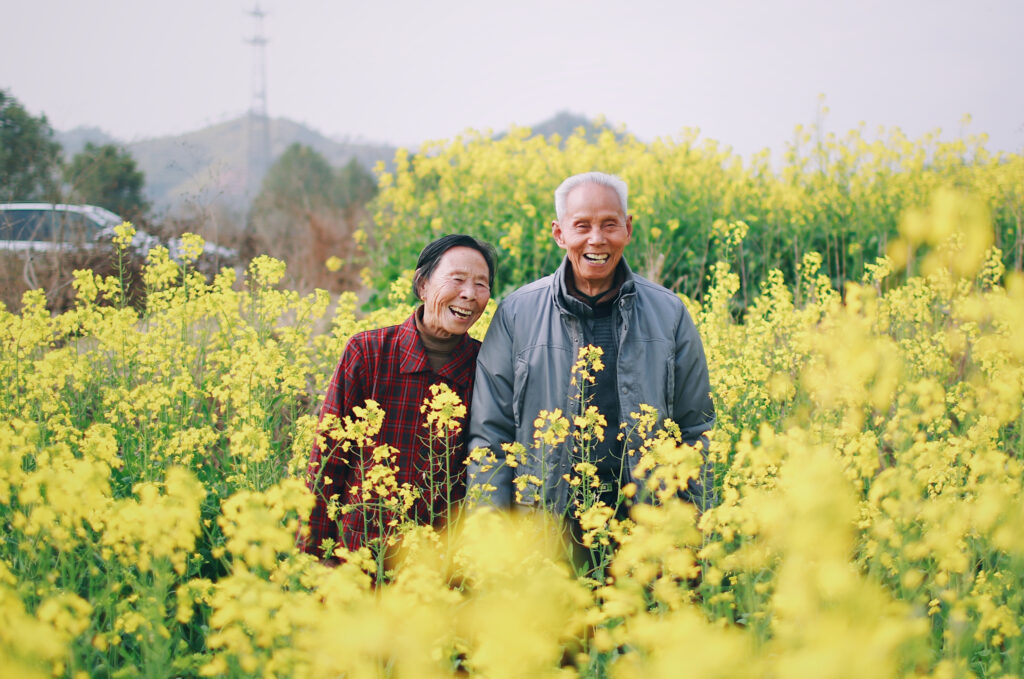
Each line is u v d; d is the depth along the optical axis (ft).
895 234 24.21
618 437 8.55
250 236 33.12
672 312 9.23
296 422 10.16
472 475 8.64
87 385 12.65
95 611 6.21
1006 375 8.73
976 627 6.07
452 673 5.57
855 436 8.06
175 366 12.75
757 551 5.90
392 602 5.17
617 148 29.53
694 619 4.26
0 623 4.90
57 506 6.17
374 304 24.23
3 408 11.05
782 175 27.37
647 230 22.53
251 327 13.10
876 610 4.63
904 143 28.66
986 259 14.49
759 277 22.85
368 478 8.14
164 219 25.18
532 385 9.05
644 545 5.59
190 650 7.40
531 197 25.07
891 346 7.97
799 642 4.67
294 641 5.52
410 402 9.20
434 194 28.78
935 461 7.54
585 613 5.97
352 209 47.06
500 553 5.52
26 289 19.79
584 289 9.35
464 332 9.19
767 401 11.03
